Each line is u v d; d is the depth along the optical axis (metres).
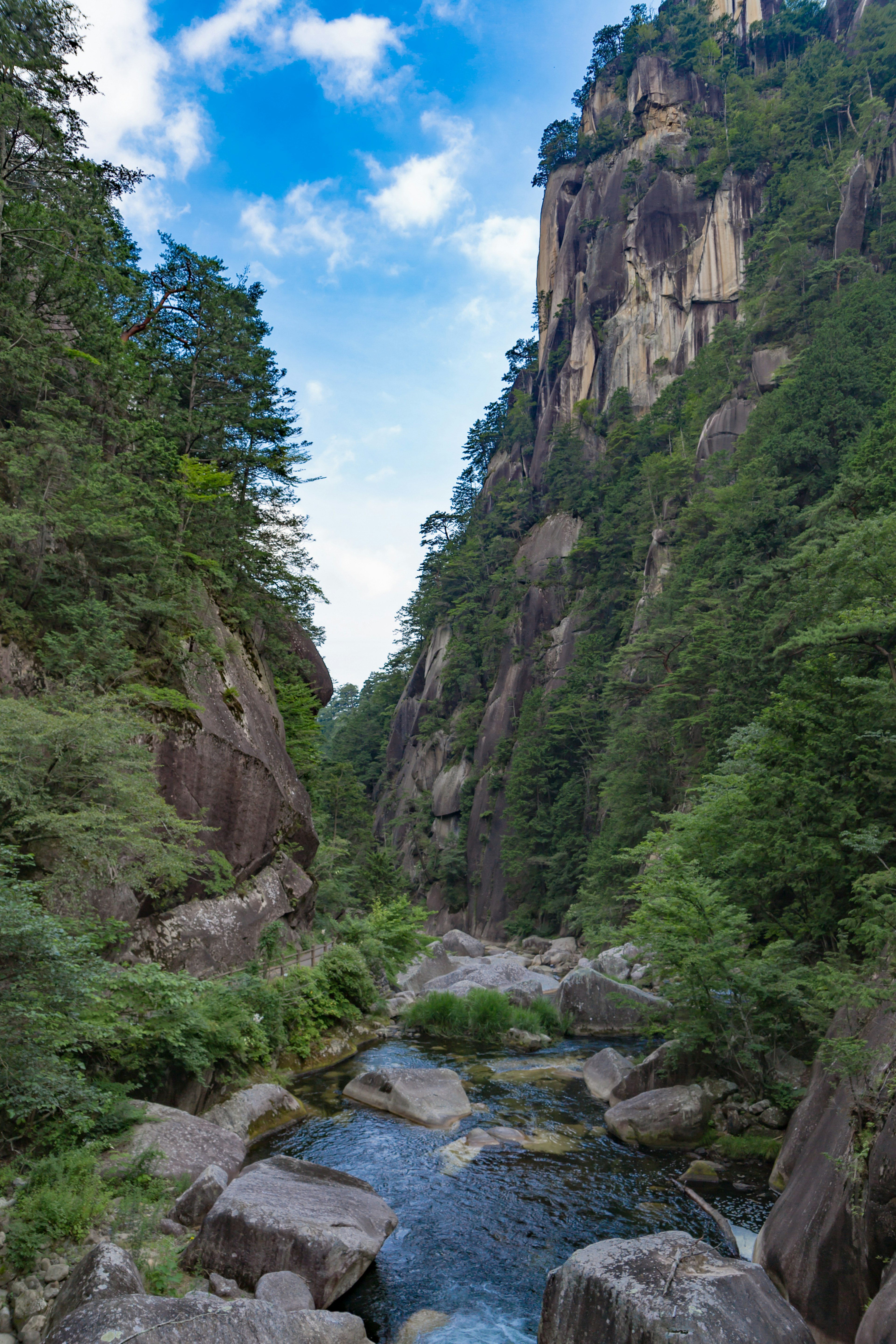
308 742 37.28
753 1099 14.14
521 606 92.88
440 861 81.06
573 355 113.19
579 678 72.94
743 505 52.22
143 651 23.38
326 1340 7.24
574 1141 14.10
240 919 23.34
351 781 64.12
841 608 22.34
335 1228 9.34
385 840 94.19
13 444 19.56
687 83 115.12
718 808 19.36
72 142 23.84
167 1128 11.79
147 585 23.08
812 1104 11.41
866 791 15.52
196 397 33.62
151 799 16.81
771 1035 14.56
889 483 33.16
